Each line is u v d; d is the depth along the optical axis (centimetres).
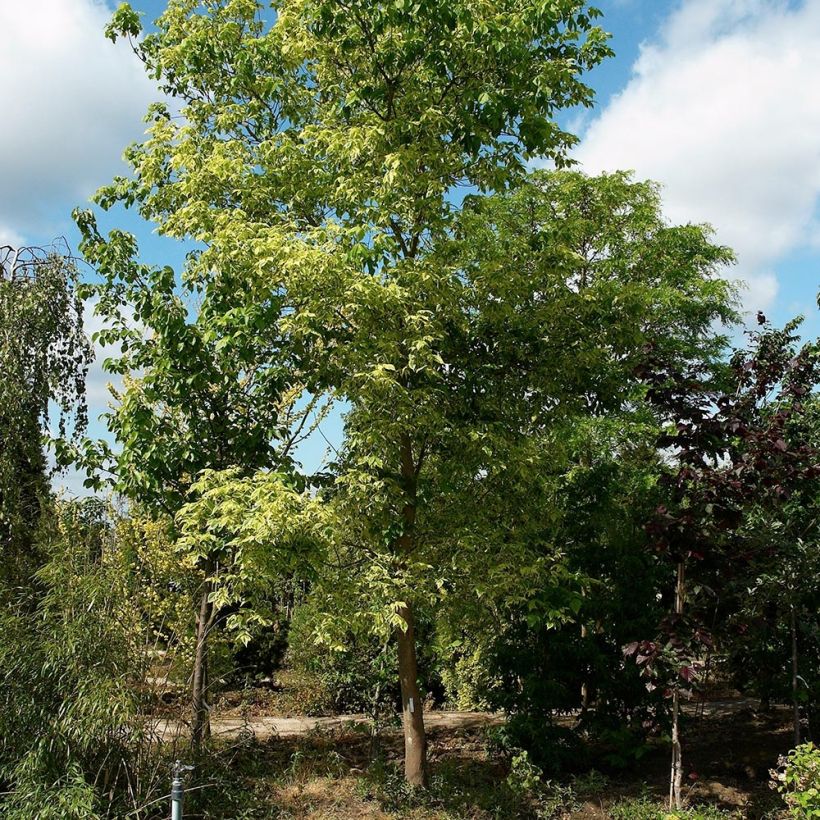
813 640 845
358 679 1042
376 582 703
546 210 1442
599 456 1245
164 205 863
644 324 1384
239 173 759
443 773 830
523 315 815
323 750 943
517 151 835
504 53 740
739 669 957
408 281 742
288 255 675
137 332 862
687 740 970
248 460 847
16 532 962
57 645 647
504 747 890
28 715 633
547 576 770
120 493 856
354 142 721
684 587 746
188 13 860
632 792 799
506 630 923
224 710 1247
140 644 730
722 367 1370
